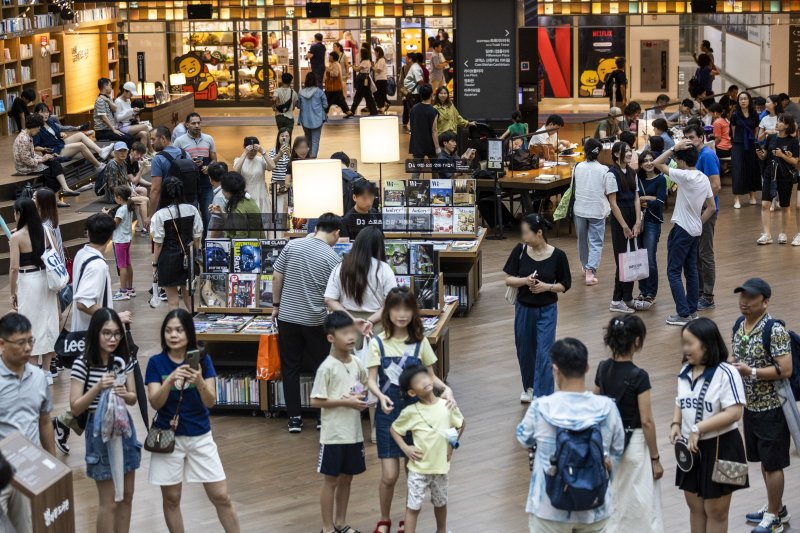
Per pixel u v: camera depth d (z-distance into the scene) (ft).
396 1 61.57
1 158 54.54
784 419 21.72
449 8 61.21
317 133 60.75
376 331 25.89
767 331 21.42
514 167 50.55
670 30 88.17
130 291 39.78
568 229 50.34
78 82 74.74
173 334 20.07
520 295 27.91
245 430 28.19
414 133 50.72
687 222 35.09
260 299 30.94
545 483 17.15
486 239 48.42
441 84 77.71
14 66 66.90
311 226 34.24
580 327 35.70
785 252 44.55
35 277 30.01
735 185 53.11
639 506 18.88
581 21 60.49
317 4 61.87
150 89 70.90
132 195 47.96
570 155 54.85
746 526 22.35
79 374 20.21
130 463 20.35
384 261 26.09
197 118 44.21
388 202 38.04
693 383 19.90
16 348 19.36
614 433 17.58
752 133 52.29
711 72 73.87
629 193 36.40
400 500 23.80
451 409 21.07
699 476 20.01
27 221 29.76
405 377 20.68
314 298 27.12
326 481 21.76
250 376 29.14
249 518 23.03
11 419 19.54
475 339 34.94
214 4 63.36
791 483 24.26
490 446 26.63
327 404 21.45
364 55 79.15
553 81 89.35
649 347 33.65
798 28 80.43
